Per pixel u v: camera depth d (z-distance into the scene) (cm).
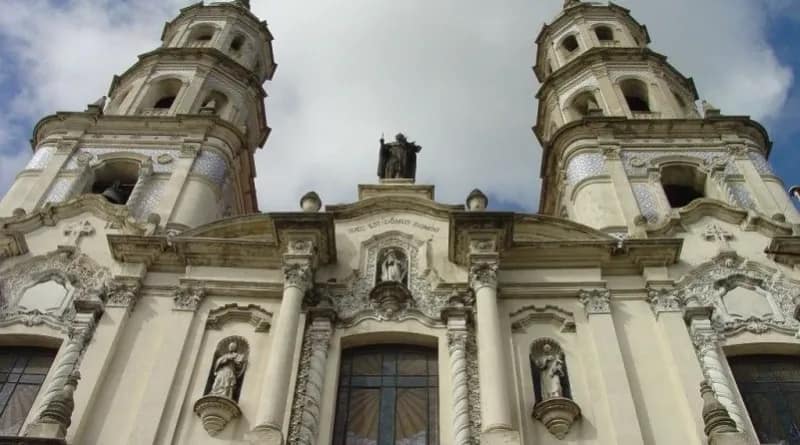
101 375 2027
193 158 2848
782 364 2141
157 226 2512
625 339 2138
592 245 2341
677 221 2494
